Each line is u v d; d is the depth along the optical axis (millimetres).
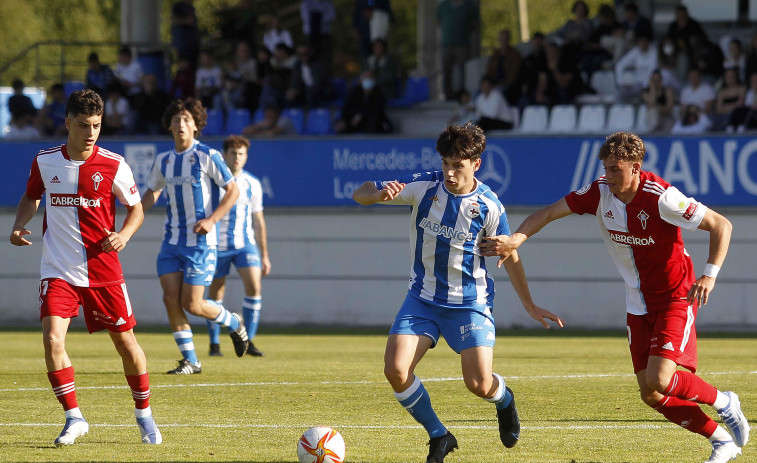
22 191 52219
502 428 16656
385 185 15844
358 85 55812
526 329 49844
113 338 17625
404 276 50719
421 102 66062
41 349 37125
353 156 50562
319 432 15508
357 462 15969
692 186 47562
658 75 52906
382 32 64375
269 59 61219
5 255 52500
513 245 15812
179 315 28375
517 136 49000
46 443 17359
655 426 19625
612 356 34906
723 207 47344
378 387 25688
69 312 17453
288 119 56031
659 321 15969
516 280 16562
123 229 17562
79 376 27688
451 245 15938
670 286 16094
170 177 27328
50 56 115500
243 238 33281
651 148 47875
